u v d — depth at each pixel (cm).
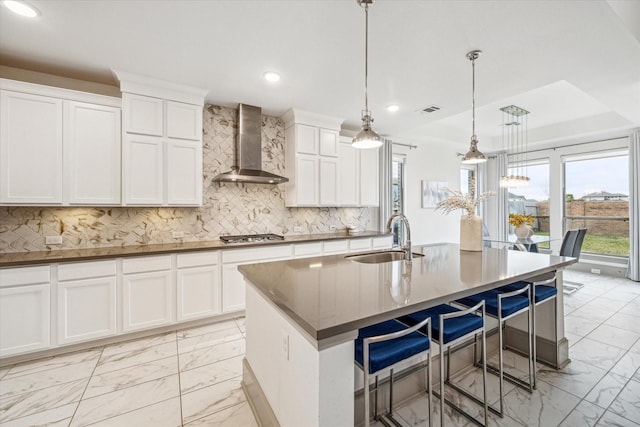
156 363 236
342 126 472
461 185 667
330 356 108
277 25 212
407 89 324
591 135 531
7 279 224
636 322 320
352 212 499
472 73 286
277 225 418
